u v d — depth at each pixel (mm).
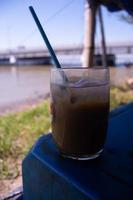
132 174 213
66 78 214
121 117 342
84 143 217
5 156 771
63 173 215
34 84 4137
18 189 421
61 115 217
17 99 2473
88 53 1256
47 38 233
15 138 928
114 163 228
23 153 786
